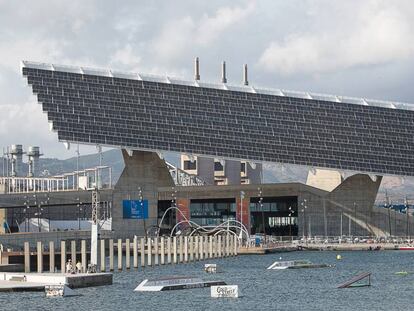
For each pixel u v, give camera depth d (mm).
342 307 129875
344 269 192000
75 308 126938
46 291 137875
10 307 127375
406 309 127562
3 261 184250
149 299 136000
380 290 150125
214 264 193125
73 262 165125
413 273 181125
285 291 148500
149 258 199750
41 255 165250
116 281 159500
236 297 139250
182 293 143875
